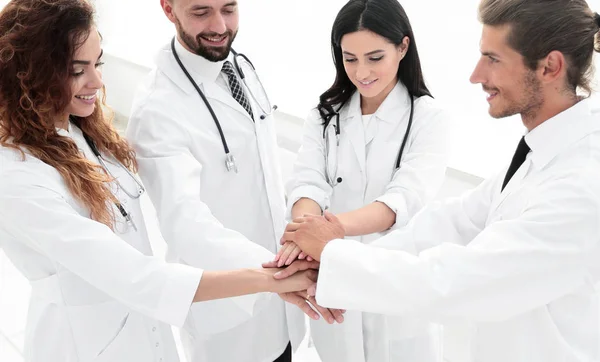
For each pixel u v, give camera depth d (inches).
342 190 69.3
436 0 92.8
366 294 48.5
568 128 44.3
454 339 94.7
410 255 48.2
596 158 42.9
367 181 68.1
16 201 47.8
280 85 123.5
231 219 70.2
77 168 51.5
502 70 44.9
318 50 114.0
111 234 49.9
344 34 61.4
